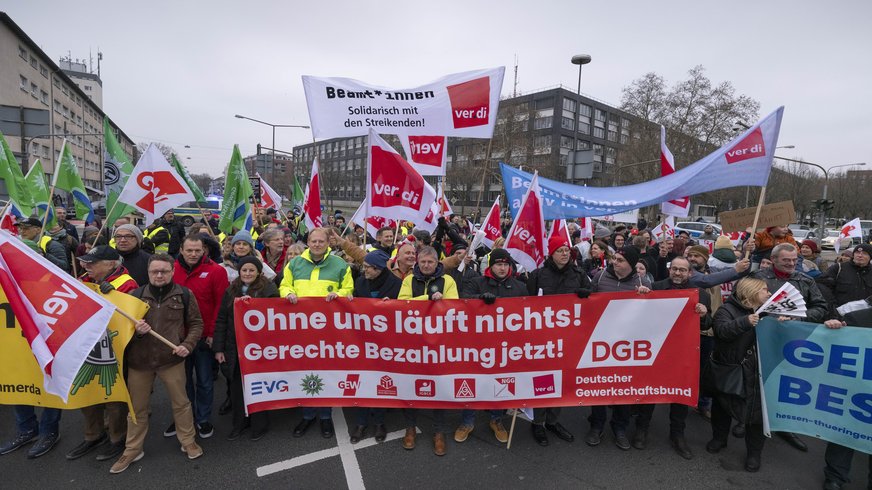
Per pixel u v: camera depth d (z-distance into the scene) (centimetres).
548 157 4969
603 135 6341
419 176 527
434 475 358
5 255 316
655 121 4269
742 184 467
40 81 4069
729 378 365
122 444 377
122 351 336
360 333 400
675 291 389
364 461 376
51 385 318
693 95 4175
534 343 397
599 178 6028
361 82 573
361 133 575
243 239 473
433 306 395
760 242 626
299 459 378
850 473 383
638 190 558
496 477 357
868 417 336
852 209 5938
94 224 835
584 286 429
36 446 375
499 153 4075
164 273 349
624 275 428
